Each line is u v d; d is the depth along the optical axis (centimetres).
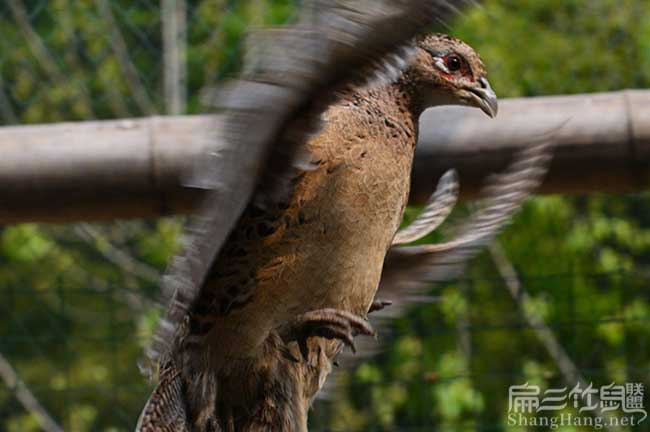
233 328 645
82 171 880
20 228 1583
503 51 1298
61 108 1457
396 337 1254
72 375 1507
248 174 545
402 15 482
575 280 1370
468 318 1334
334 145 642
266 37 503
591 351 1322
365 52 497
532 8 1307
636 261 1470
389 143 666
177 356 654
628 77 1284
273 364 658
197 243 553
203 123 880
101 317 1537
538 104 903
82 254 1573
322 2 492
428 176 891
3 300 1465
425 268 722
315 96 526
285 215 632
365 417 1386
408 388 1397
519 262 1395
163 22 1297
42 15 1441
